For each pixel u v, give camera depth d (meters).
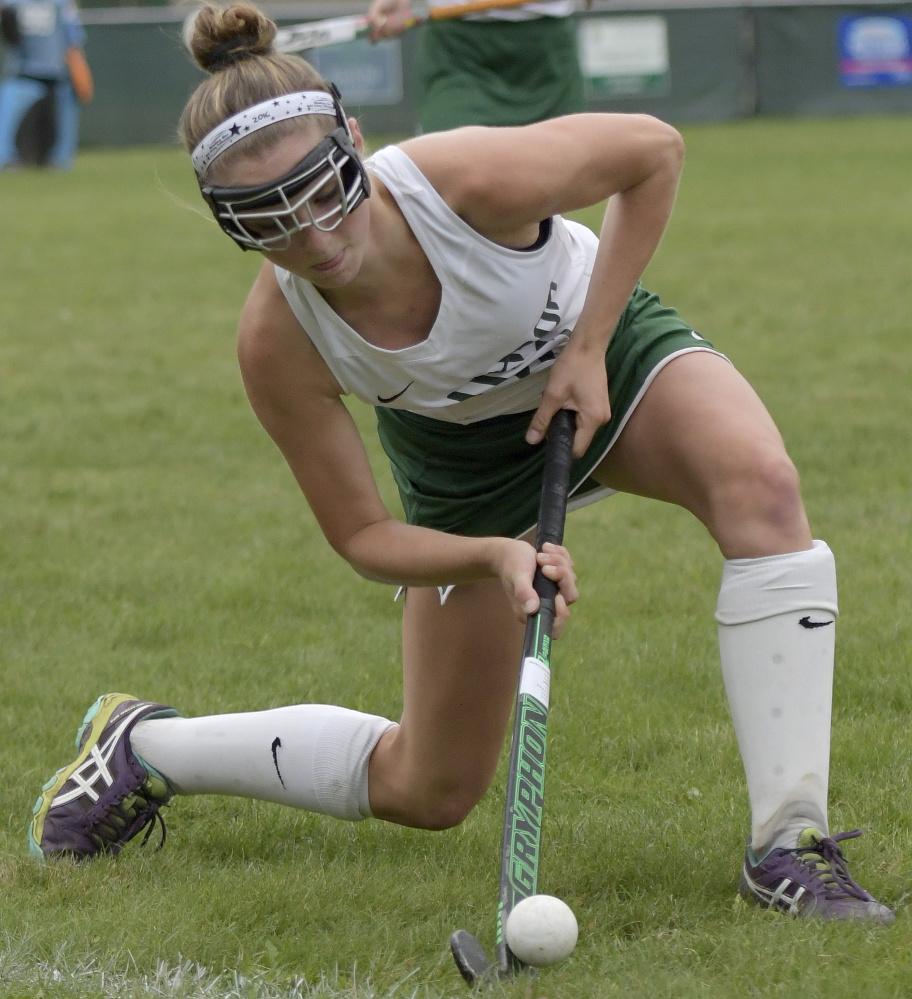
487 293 9.75
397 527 10.43
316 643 16.83
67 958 9.52
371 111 90.31
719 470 9.85
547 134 9.86
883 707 14.12
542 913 7.86
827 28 95.31
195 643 16.91
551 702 14.64
